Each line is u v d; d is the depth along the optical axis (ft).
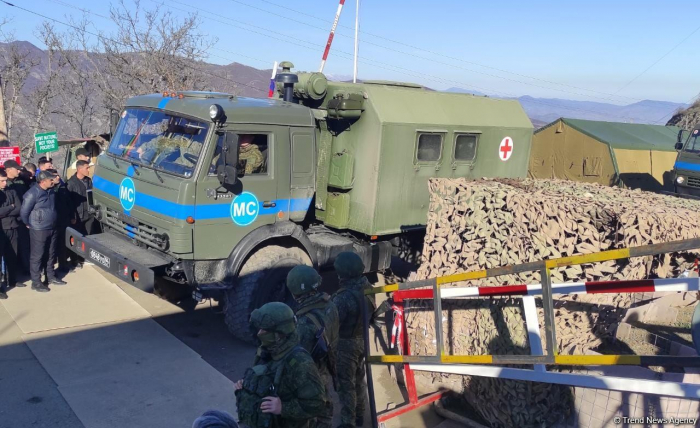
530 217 14.26
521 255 14.40
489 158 27.04
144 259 18.85
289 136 20.79
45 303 22.45
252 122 19.60
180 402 16.03
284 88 23.44
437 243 16.48
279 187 20.68
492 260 15.03
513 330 14.47
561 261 10.46
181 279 19.40
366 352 14.39
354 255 14.73
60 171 41.16
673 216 13.97
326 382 12.14
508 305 14.62
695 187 45.11
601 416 13.73
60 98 71.82
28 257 25.32
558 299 13.99
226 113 18.86
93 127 67.72
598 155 54.90
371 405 14.25
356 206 23.15
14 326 20.20
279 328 9.72
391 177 22.82
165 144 19.84
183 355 18.92
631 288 10.69
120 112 22.80
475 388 15.48
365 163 22.62
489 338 15.01
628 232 13.10
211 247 19.11
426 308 17.06
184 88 58.59
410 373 15.31
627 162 54.80
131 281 18.34
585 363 9.91
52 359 17.98
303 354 9.88
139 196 19.81
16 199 23.54
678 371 15.65
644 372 14.11
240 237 19.85
